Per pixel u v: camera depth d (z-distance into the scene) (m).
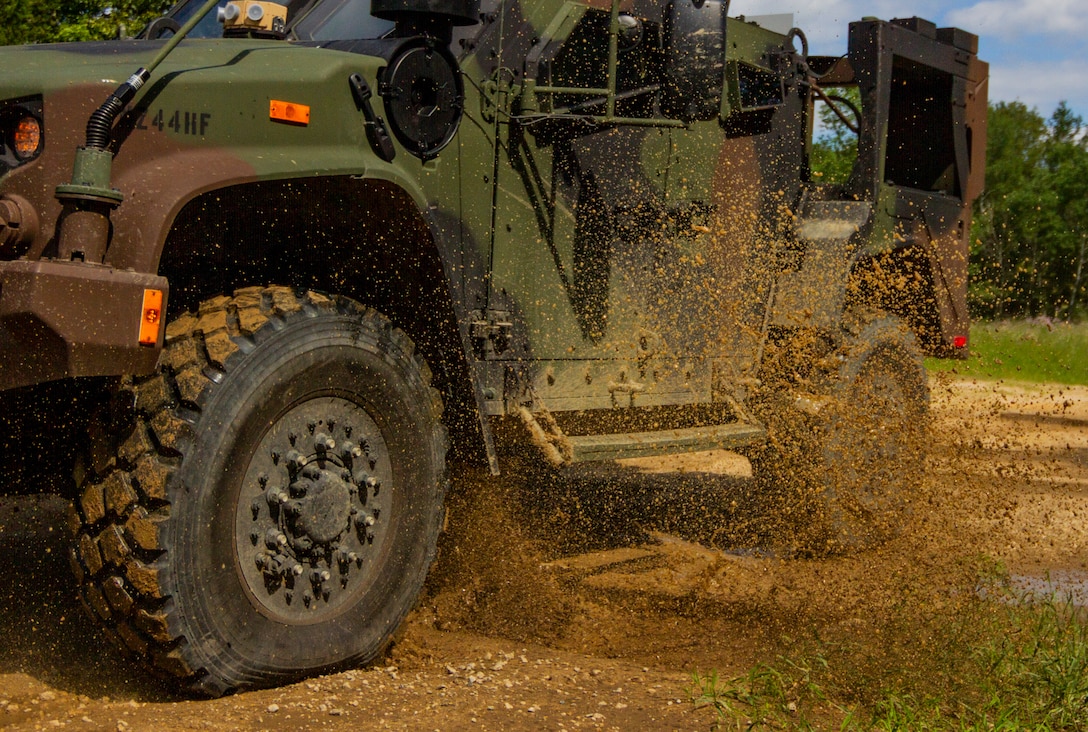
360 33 4.23
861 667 3.41
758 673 3.25
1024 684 3.35
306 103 3.37
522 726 2.95
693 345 4.90
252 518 3.17
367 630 3.46
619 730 2.96
